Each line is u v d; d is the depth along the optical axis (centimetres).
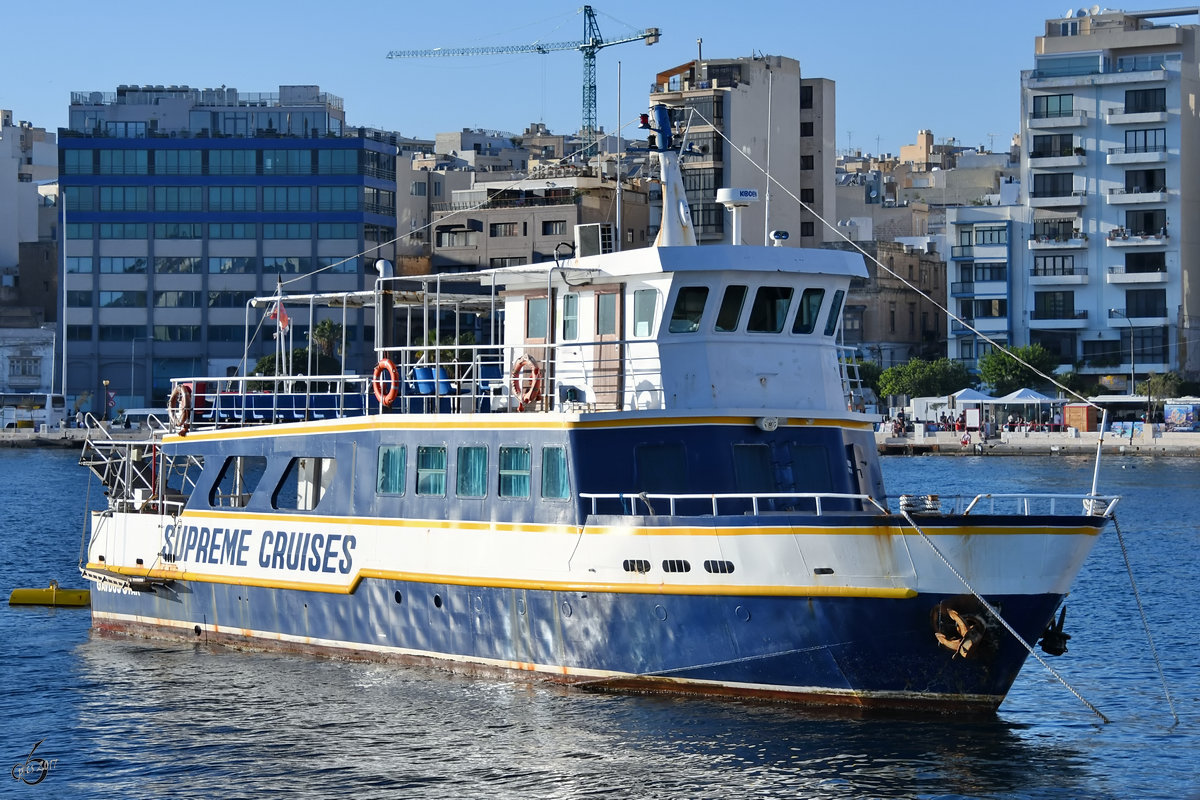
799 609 2997
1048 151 15362
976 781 2819
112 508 4234
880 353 17000
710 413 3169
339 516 3588
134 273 16225
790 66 16200
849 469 3294
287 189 16012
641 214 16400
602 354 3347
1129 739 3117
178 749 3094
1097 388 15162
